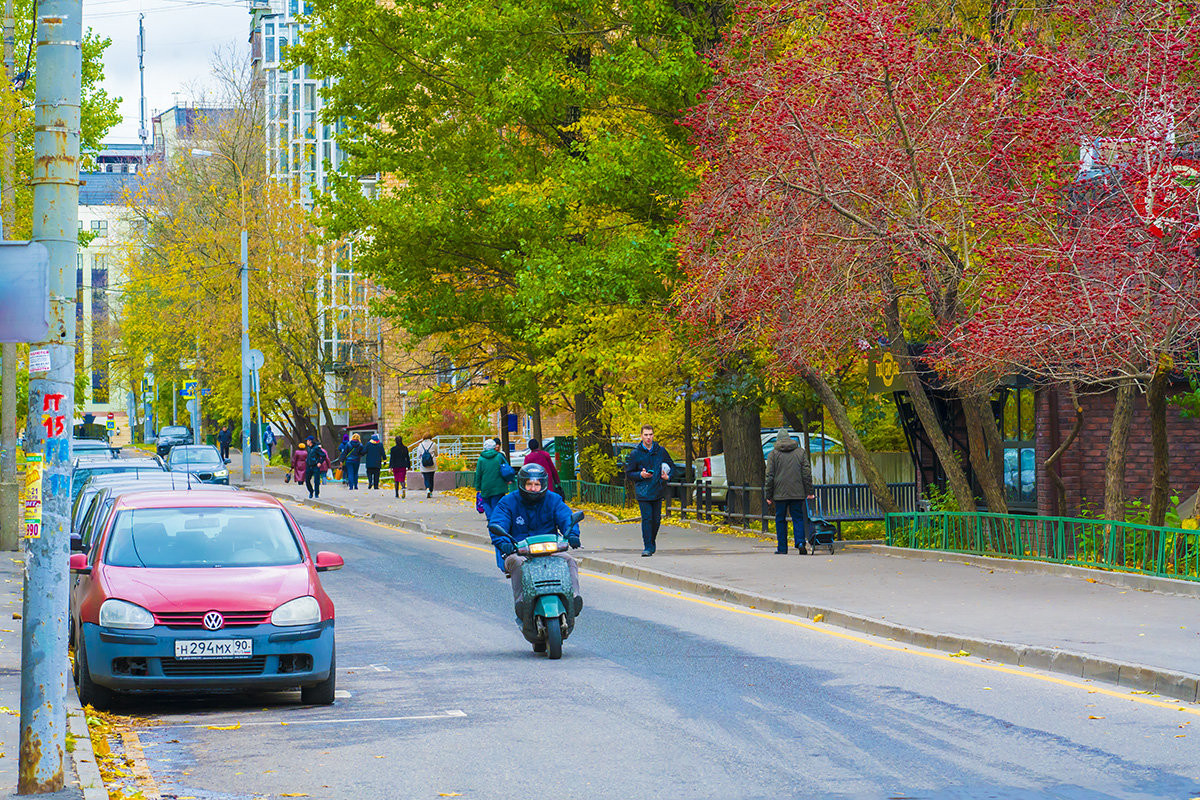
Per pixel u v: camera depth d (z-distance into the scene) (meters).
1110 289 17.27
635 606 19.66
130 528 13.47
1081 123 18.28
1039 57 18.58
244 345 59.03
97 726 11.13
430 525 36.12
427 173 36.53
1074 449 24.50
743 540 29.28
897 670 13.86
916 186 20.34
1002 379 22.66
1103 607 16.91
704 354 28.48
